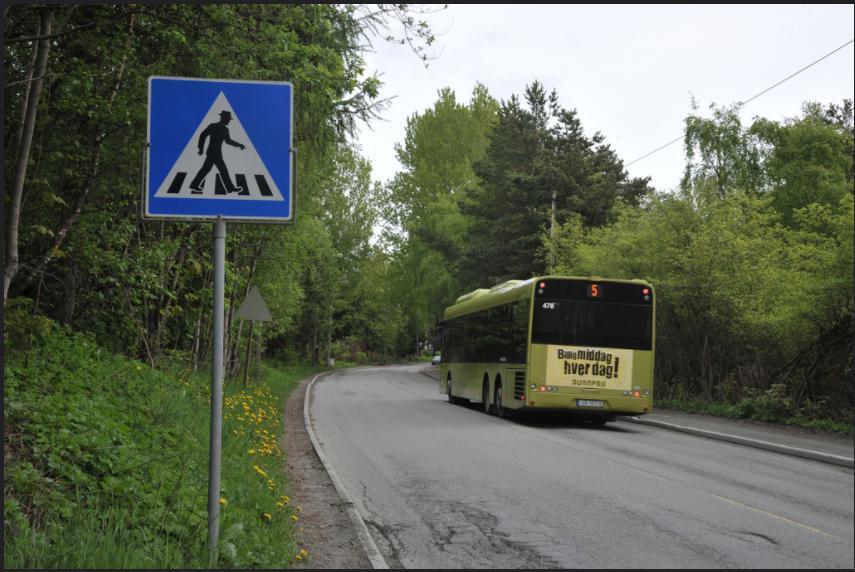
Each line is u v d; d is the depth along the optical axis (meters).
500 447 14.63
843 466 13.05
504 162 49.44
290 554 6.50
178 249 15.38
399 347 110.12
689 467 12.34
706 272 22.11
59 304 13.62
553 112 54.12
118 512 5.96
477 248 47.41
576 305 18.89
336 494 9.84
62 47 10.44
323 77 10.96
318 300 61.50
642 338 18.91
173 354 17.30
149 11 10.12
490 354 22.98
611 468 12.05
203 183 5.16
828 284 17.16
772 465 12.94
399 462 12.65
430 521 8.39
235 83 5.22
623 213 27.77
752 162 31.50
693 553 7.04
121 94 11.16
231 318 24.08
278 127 5.25
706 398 23.64
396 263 64.62
